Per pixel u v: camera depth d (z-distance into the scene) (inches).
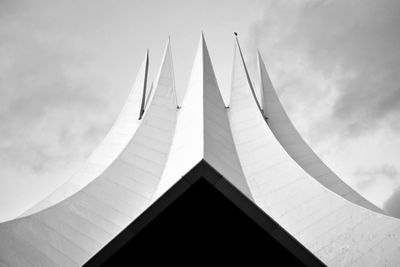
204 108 663.1
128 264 378.3
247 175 622.5
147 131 721.0
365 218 513.3
